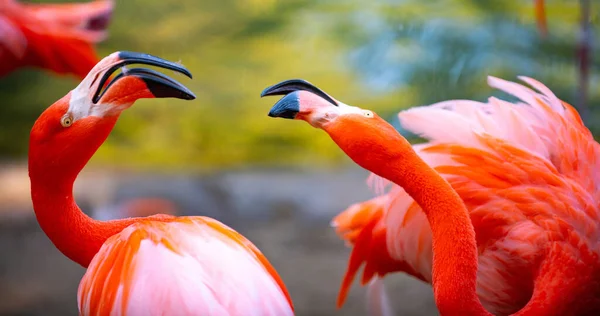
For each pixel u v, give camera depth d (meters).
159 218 3.53
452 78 9.41
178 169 11.80
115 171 11.59
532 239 3.86
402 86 10.44
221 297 3.08
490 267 4.08
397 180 3.29
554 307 3.70
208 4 13.86
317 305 7.04
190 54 13.66
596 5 8.89
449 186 3.30
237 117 13.33
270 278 3.29
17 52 6.64
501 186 4.02
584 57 6.36
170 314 3.03
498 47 9.43
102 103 3.30
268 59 13.59
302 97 3.26
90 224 3.51
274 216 9.79
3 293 7.43
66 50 6.82
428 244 4.32
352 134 3.21
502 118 4.20
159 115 13.34
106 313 3.15
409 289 7.46
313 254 8.48
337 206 10.02
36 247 8.92
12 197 10.59
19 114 13.00
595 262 3.78
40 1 11.52
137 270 3.14
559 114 4.21
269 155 12.66
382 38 10.50
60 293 7.48
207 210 10.01
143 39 13.49
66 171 3.37
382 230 4.67
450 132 4.19
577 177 4.04
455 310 3.24
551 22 9.52
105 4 7.05
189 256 3.17
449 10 10.17
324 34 12.35
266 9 13.81
